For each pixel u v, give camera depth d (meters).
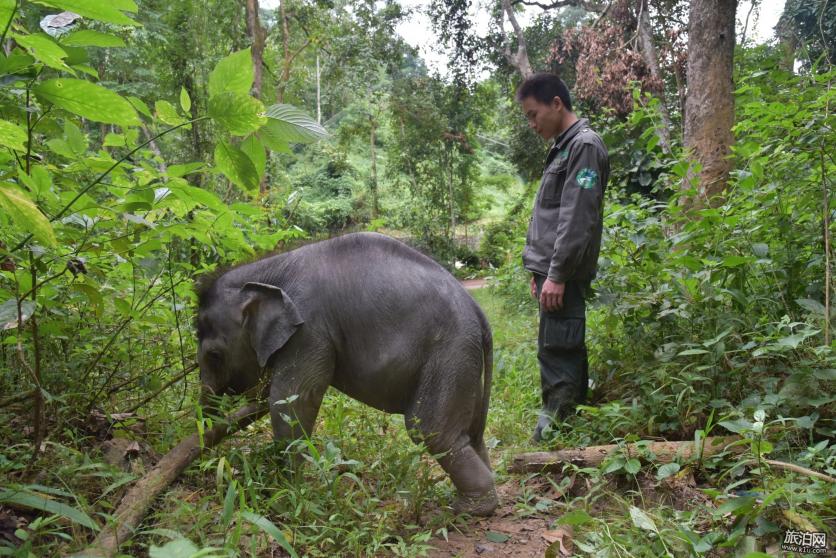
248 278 3.16
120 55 12.84
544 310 4.02
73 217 2.57
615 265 4.51
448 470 2.91
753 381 3.40
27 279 2.50
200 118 2.12
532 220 4.24
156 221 3.10
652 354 4.01
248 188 2.30
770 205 3.91
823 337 3.32
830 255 3.66
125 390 3.57
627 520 2.61
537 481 3.40
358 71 21.97
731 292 3.67
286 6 19.84
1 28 1.80
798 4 10.01
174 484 2.84
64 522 2.29
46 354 3.20
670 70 13.20
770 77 4.43
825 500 2.29
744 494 2.63
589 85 13.55
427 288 2.93
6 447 2.69
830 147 3.73
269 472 2.88
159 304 3.88
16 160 2.40
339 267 3.02
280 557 2.35
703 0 6.57
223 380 3.22
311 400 2.95
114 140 2.57
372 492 2.92
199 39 15.13
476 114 25.39
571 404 4.03
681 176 4.54
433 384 2.85
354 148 40.84
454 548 2.63
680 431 3.51
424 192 26.69
